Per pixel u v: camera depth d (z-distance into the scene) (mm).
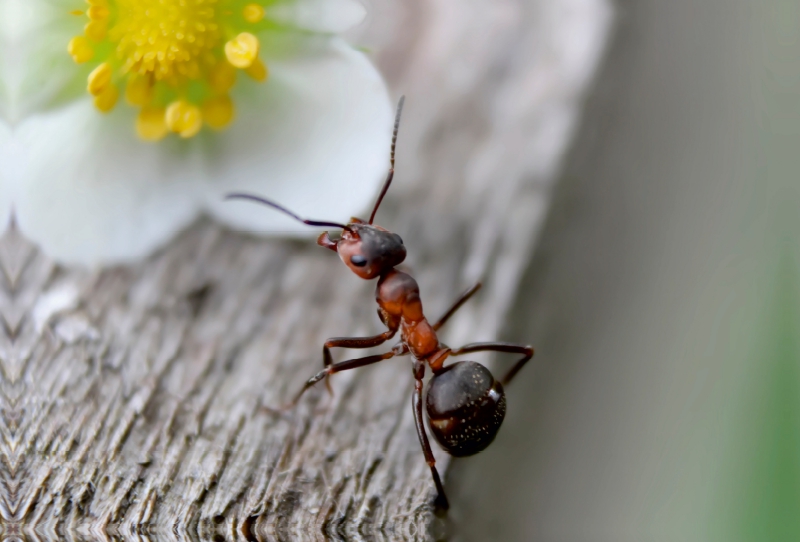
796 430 67
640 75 72
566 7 72
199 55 68
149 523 65
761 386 68
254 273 69
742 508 67
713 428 69
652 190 72
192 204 68
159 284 68
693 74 73
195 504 65
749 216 72
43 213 67
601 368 71
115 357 67
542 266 70
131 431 66
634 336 71
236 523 65
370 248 69
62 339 68
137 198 68
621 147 72
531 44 71
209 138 68
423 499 66
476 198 70
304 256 70
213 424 67
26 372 67
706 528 68
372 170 69
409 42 71
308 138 69
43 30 67
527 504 69
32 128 68
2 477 65
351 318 70
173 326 68
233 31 68
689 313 71
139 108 68
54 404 67
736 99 73
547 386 70
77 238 68
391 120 69
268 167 69
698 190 72
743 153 73
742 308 70
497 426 69
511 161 70
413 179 70
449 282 70
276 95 69
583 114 71
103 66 67
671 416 70
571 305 71
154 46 67
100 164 68
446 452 68
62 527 64
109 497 65
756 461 68
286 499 66
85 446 66
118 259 68
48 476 65
